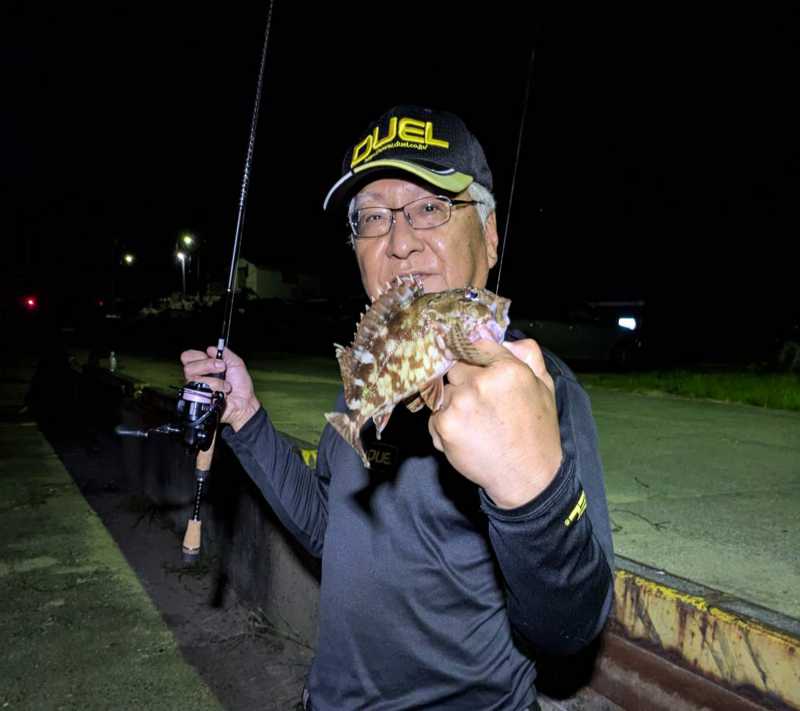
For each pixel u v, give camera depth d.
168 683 4.01
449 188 1.87
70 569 5.59
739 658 2.31
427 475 1.74
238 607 4.98
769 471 6.44
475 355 1.22
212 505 5.67
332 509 1.93
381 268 2.02
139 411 7.83
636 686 2.66
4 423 11.93
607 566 1.34
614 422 9.34
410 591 1.73
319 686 1.89
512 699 1.71
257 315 32.66
